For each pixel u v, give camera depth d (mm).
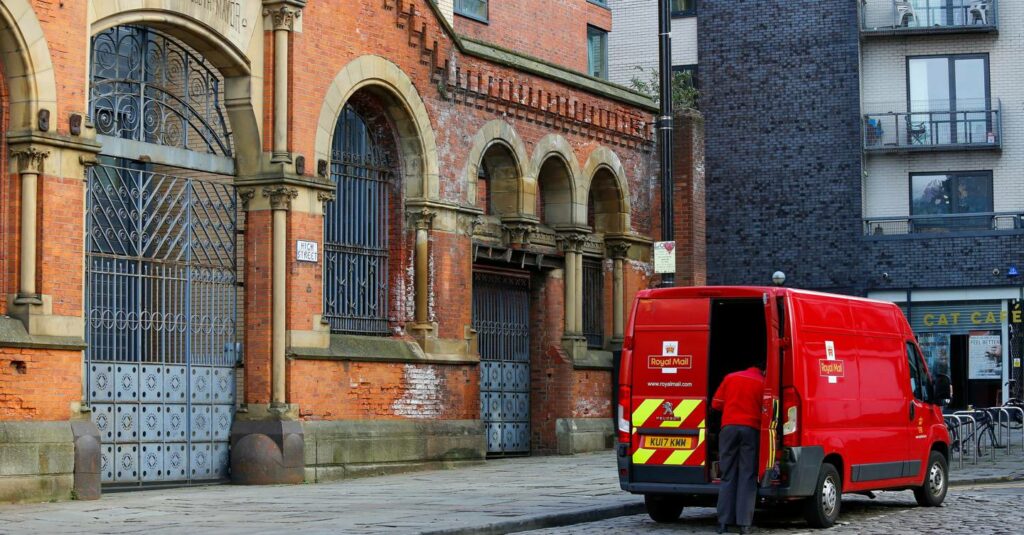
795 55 45250
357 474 24250
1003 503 20406
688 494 17438
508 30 35219
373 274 26406
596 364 31703
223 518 17047
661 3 23891
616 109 32844
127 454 21281
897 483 19078
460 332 27516
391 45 25859
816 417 17141
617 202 33062
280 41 23312
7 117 19406
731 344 18750
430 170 26812
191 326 22547
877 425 18609
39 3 19469
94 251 20969
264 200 23266
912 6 45719
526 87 29656
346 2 24719
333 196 24250
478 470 26078
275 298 23125
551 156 30641
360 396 24734
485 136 28516
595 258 32781
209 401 22766
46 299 19359
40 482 18953
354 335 25609
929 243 44188
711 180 45844
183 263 22453
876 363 18781
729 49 45844
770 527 17484
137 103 21922
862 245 44688
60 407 19453
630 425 17719
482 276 29688
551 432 30797
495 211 29766
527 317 31094
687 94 44844
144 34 21984
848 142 44844
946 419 27094
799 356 16938
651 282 34156
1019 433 37688
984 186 45031
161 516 17312
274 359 23062
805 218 45094
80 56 20047
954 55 45438
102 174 21656
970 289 43875
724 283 45594
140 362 21531
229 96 23172
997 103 45094
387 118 26469
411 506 18672
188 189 22562
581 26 38500
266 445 22719
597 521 18234
